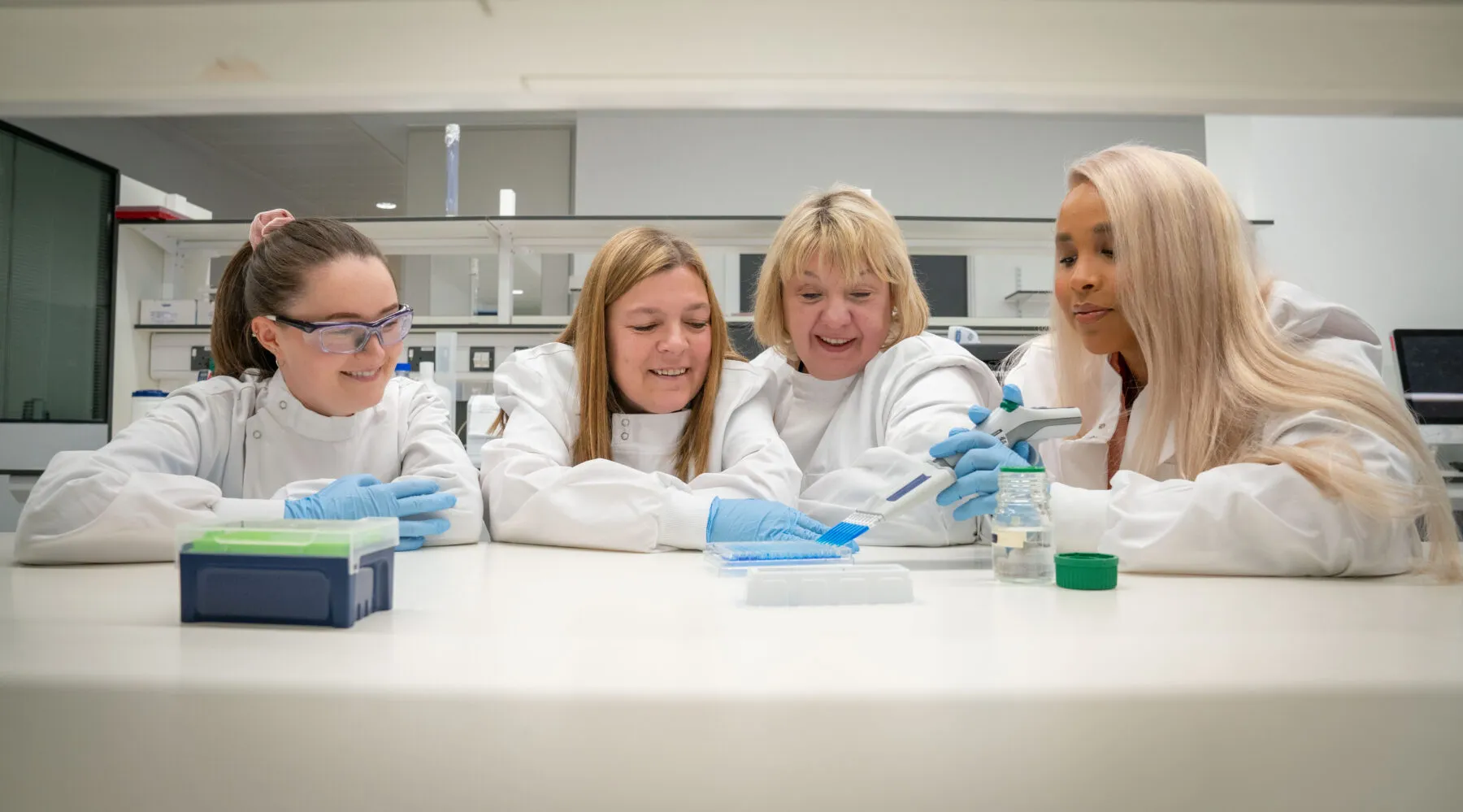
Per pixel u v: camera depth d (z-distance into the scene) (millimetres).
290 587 572
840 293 1522
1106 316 1276
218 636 535
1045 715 407
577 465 1389
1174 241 1179
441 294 5770
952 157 5965
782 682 418
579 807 397
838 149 5898
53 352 3295
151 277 3740
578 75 544
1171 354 1194
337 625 567
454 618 609
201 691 415
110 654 479
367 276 1342
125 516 984
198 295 3865
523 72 537
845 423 1582
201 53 540
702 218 3463
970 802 403
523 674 431
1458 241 3689
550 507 1223
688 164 5832
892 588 696
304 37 530
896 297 1619
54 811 422
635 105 583
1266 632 554
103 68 544
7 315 3115
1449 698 423
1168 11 519
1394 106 564
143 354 3693
